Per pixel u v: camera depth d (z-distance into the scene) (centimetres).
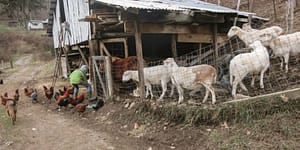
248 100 626
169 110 698
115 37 1127
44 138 720
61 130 778
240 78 701
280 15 1271
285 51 782
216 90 766
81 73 1080
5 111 1011
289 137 530
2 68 2916
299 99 598
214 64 940
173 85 822
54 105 1091
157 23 873
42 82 1720
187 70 716
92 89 1121
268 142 530
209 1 1997
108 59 962
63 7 1655
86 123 831
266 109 602
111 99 920
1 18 5491
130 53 1284
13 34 4331
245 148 531
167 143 625
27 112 1002
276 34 815
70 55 1786
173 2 1110
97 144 655
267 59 721
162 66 840
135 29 814
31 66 2920
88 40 1221
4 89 1611
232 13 915
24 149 651
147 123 715
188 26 941
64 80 1727
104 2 844
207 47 1059
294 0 1304
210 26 988
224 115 628
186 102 733
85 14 1252
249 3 1547
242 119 607
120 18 791
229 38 930
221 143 564
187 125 651
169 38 1330
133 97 912
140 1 988
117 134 711
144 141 651
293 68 824
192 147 590
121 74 1008
